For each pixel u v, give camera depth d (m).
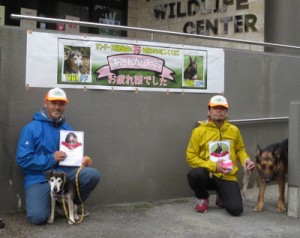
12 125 3.22
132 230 2.97
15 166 3.24
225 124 3.51
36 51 3.26
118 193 3.62
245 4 5.70
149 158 3.74
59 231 2.89
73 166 3.10
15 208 3.26
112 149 3.58
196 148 3.47
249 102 4.28
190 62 3.89
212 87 4.04
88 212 3.34
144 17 6.60
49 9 5.75
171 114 3.82
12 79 3.20
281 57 4.48
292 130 3.37
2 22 5.36
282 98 4.51
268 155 3.39
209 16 6.02
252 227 3.12
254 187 4.35
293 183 3.36
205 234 2.95
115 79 3.56
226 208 3.38
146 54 3.67
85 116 3.46
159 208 3.55
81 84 3.43
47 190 3.01
